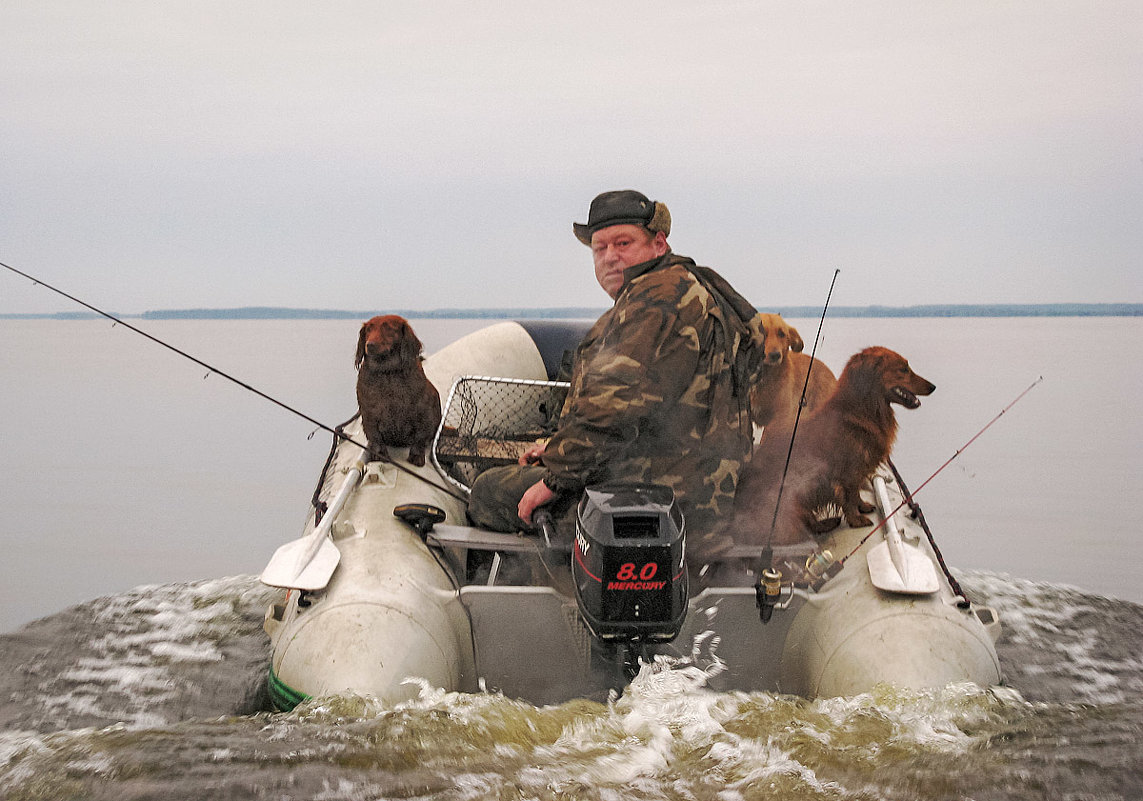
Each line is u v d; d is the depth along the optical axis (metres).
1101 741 2.15
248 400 14.73
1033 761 2.04
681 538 2.41
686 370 2.72
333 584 2.76
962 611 2.72
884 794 1.89
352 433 4.07
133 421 12.55
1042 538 6.03
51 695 3.11
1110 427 11.44
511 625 2.79
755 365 2.96
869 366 3.25
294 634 2.64
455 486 3.70
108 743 2.15
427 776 1.97
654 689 2.42
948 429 11.23
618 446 2.69
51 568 5.21
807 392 4.39
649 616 2.37
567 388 4.25
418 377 3.62
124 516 6.76
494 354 4.88
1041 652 3.66
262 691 3.15
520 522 3.12
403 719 2.25
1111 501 7.29
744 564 3.01
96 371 19.98
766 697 2.45
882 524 3.05
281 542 5.93
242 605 4.32
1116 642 3.79
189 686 3.22
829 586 2.87
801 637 2.82
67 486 7.96
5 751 2.12
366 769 2.00
